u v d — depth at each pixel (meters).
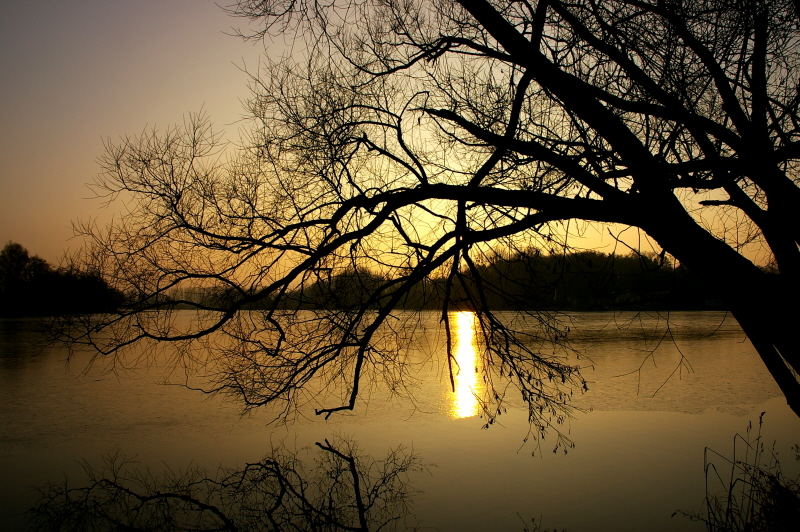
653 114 4.64
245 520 8.48
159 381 19.34
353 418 14.59
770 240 5.15
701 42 5.28
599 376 20.47
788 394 4.94
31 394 17.58
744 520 7.61
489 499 9.14
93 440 12.66
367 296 7.09
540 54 4.89
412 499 9.12
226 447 12.23
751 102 5.13
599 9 5.34
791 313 4.12
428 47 6.71
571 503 8.78
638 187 4.68
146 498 9.33
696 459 10.99
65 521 8.47
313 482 10.15
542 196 5.00
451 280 6.58
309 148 6.95
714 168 4.44
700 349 29.16
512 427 13.79
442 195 5.30
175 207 7.07
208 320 7.19
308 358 6.54
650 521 8.05
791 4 4.96
